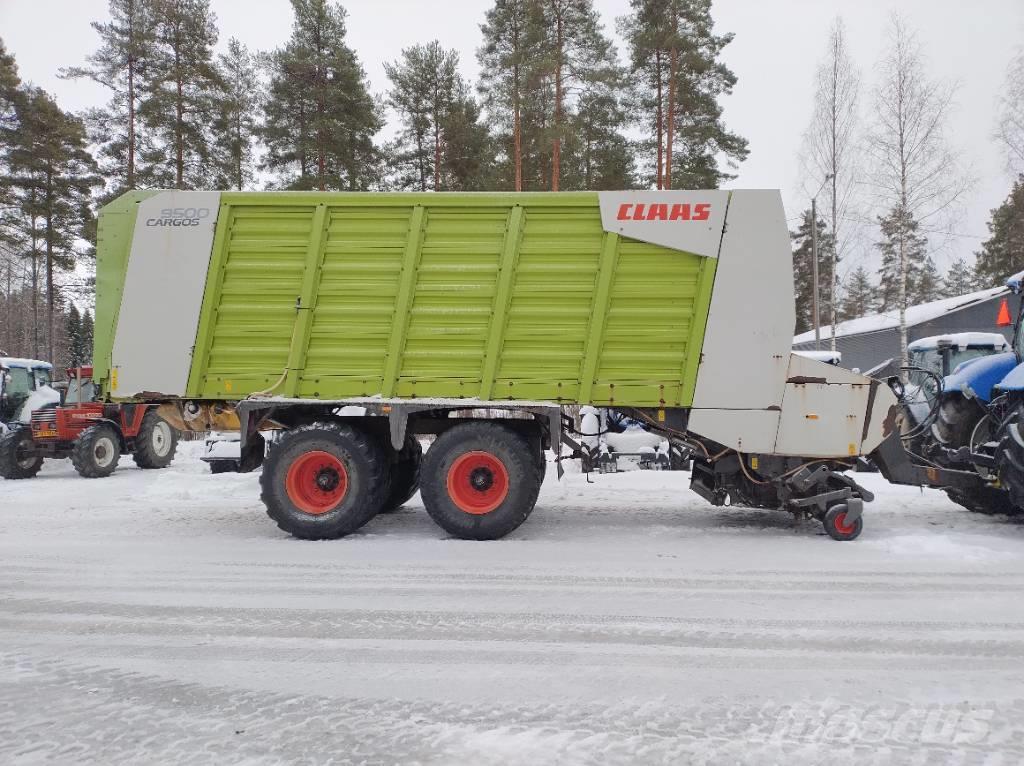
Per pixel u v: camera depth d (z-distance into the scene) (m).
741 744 2.51
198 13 22.14
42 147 25.80
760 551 5.50
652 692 2.93
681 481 9.34
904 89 18.84
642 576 4.75
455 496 5.96
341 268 6.22
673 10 19.66
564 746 2.48
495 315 6.10
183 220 6.31
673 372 6.06
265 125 21.58
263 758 2.41
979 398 6.80
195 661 3.29
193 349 6.30
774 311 5.94
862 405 5.94
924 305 26.31
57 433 12.05
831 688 2.98
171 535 6.30
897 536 6.02
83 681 3.06
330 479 6.14
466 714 2.73
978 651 3.41
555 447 5.90
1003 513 7.05
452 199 6.13
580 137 19.64
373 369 6.23
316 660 3.29
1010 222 32.09
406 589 4.45
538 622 3.81
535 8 19.14
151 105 21.05
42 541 6.04
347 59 21.69
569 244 6.10
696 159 20.12
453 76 24.33
